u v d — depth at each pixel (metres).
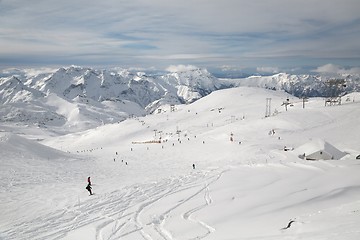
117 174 51.72
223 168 47.56
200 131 140.75
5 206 31.33
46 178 46.22
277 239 15.23
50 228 25.20
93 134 191.50
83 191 37.25
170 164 64.44
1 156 60.94
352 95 161.88
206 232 20.81
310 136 88.31
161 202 30.45
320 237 13.60
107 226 24.59
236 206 26.05
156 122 185.50
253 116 154.00
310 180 31.27
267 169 41.25
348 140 77.75
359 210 17.66
